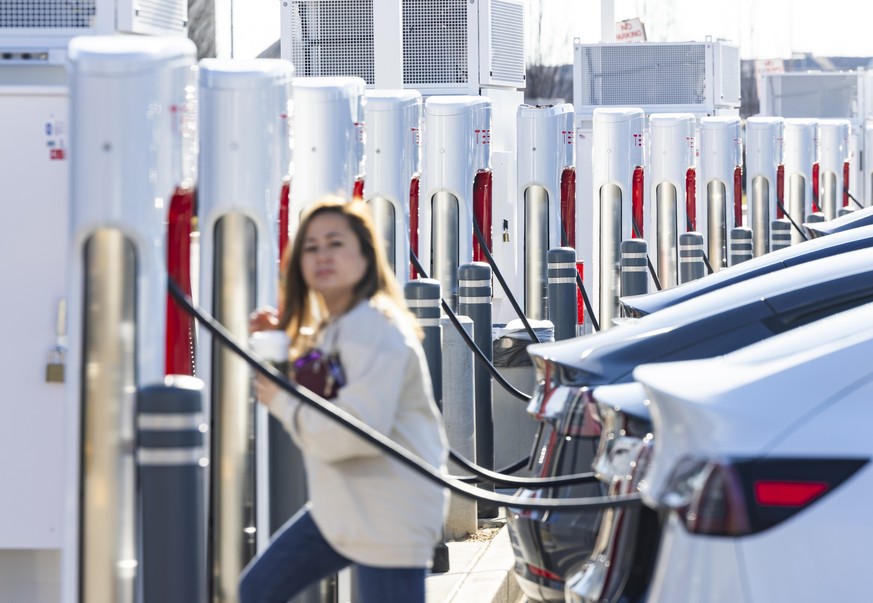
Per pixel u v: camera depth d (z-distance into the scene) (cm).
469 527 1264
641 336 866
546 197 1772
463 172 1562
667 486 561
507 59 1922
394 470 641
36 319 859
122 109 659
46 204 856
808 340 633
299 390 623
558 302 1582
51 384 859
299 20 1812
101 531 664
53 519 866
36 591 883
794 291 902
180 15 1004
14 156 855
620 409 714
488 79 1855
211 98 805
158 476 636
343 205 671
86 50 668
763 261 1262
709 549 540
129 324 668
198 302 811
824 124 3067
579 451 802
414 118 1341
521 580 824
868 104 3550
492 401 1388
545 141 1759
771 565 534
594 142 1916
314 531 667
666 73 2483
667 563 552
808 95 3553
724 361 630
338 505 643
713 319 884
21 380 862
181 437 638
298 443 638
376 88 1738
